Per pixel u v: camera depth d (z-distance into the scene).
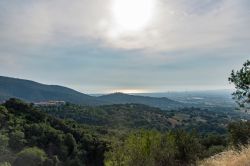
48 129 96.75
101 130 116.88
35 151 81.56
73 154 89.50
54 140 92.81
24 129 94.75
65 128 104.56
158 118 156.38
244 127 18.34
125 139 20.00
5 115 99.75
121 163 19.03
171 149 18.98
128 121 148.75
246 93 18.70
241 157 9.04
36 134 94.50
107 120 151.75
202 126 110.31
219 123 122.75
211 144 35.59
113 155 19.36
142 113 167.38
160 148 19.05
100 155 88.50
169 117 161.88
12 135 88.19
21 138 89.19
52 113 164.62
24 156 80.00
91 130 114.00
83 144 94.00
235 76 18.94
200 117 162.12
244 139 17.73
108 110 176.38
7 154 80.62
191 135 19.92
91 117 156.00
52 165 82.50
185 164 18.83
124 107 187.25
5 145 80.88
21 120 101.38
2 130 88.19
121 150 19.22
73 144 91.75
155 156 18.89
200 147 19.70
